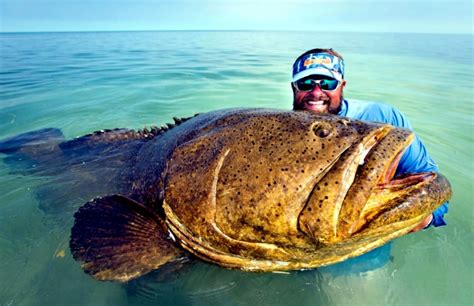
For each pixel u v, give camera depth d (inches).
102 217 32.1
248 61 168.9
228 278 32.2
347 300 31.0
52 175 47.7
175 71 133.4
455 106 85.3
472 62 172.7
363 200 22.5
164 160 31.9
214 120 31.4
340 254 26.5
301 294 31.3
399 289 32.0
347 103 42.4
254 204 25.2
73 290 30.7
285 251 26.3
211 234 27.1
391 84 109.7
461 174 51.9
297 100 40.5
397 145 24.2
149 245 30.1
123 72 129.6
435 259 35.6
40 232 37.9
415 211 22.8
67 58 172.9
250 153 26.7
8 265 33.4
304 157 25.0
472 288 31.9
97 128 72.7
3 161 53.2
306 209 23.7
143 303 29.9
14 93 96.3
